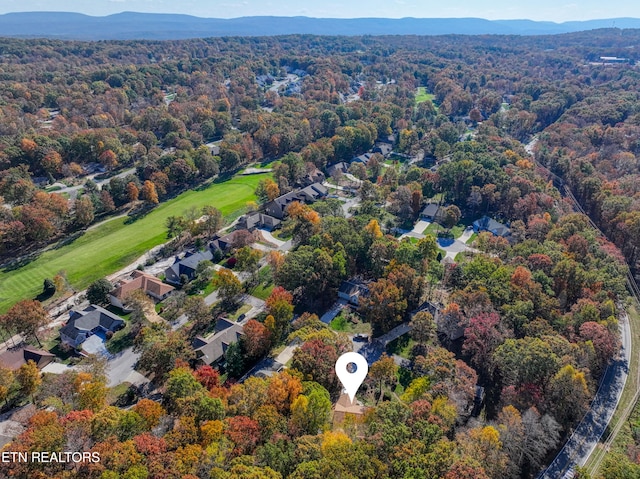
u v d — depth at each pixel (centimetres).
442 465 4975
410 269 9681
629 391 7681
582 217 12150
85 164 17962
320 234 11319
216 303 10081
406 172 17225
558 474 6169
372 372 7425
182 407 5844
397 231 13675
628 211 12419
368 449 5134
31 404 7088
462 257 12175
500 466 5519
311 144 19112
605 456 6438
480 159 16112
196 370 7388
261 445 5469
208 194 16338
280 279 9819
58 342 8731
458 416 6419
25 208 12406
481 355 7750
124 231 13525
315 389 6353
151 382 7731
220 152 18788
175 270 10856
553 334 7706
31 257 11988
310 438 5441
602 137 19450
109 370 7981
